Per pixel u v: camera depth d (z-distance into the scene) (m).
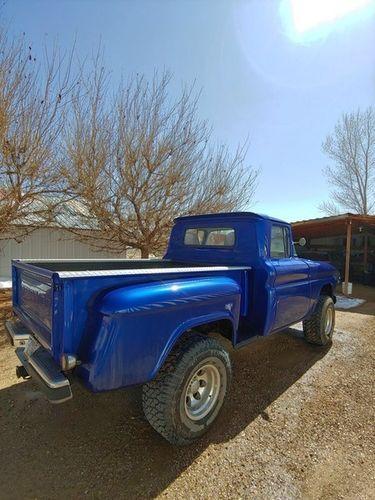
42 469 2.30
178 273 2.65
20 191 6.49
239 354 4.52
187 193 9.35
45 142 6.70
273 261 3.71
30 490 2.10
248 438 2.66
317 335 4.74
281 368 4.07
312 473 2.28
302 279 4.24
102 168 8.20
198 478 2.22
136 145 8.57
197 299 2.52
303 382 3.69
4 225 6.89
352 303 9.00
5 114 5.93
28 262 3.38
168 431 2.39
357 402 3.27
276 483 2.19
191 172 9.38
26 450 2.50
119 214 8.83
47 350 2.32
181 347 2.52
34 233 12.01
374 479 2.23
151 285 2.35
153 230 9.24
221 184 10.23
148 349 2.19
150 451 2.49
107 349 2.00
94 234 9.76
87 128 8.05
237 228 3.75
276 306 3.56
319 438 2.68
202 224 4.21
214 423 2.82
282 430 2.78
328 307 4.94
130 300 2.09
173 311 2.35
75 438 2.64
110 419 2.91
